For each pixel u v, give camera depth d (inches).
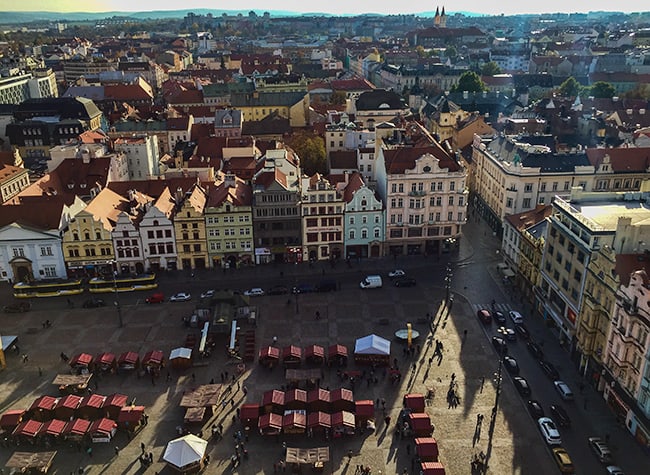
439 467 2827.3
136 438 3191.4
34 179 7357.3
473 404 3420.3
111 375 3750.0
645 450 3019.2
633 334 3063.5
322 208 5123.0
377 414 3353.8
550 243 4104.3
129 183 5610.2
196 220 5002.5
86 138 7317.9
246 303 4431.6
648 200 4116.6
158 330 4242.1
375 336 3865.7
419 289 4793.3
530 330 4180.6
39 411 3294.8
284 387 3592.5
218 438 3171.8
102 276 4955.7
